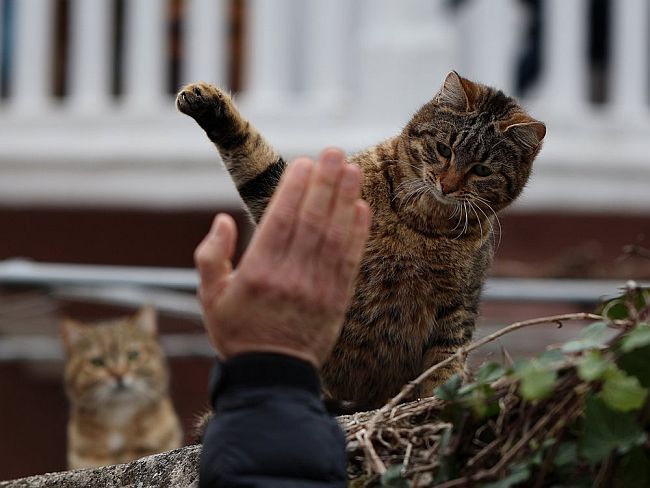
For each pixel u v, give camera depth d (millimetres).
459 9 10570
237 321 2424
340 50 10102
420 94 9828
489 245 4641
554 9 10289
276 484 2357
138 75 10367
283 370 2412
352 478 2824
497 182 4730
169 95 10578
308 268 2426
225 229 2439
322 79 10086
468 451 2725
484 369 2705
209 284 2443
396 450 2852
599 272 7727
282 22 10203
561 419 2557
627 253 4199
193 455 3152
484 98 4914
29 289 7547
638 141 10211
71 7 10648
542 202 10023
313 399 2430
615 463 2533
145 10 10312
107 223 10359
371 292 4168
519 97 10383
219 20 10102
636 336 2469
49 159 10289
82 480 3213
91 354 7668
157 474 3162
